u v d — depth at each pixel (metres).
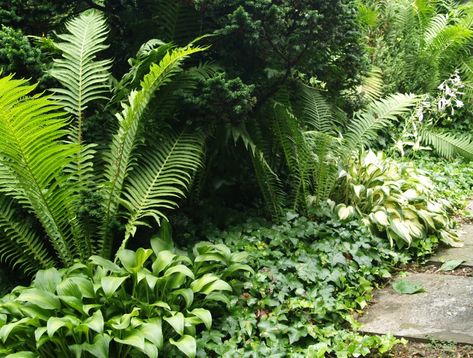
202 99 3.90
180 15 4.49
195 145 3.97
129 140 3.66
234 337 3.17
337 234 4.22
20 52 3.61
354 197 4.69
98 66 3.96
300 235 4.14
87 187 3.68
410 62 7.29
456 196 5.47
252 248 3.93
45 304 2.80
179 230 4.09
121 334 2.79
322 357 2.97
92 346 2.69
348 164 4.85
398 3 7.51
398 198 4.66
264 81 4.45
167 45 3.74
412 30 7.45
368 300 3.68
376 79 6.56
